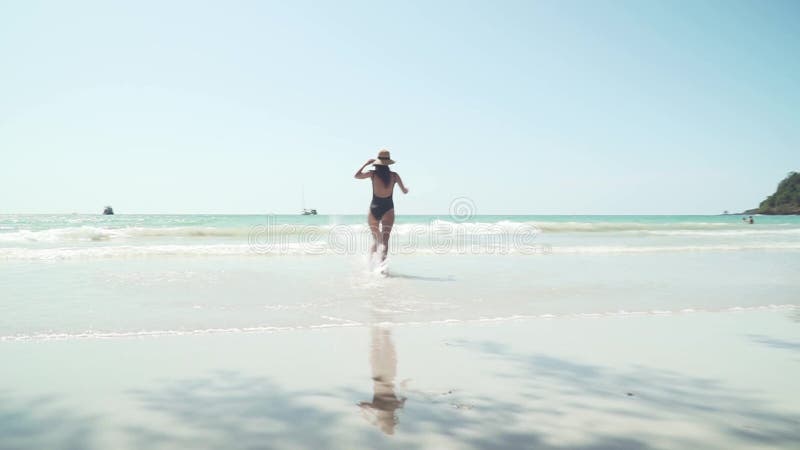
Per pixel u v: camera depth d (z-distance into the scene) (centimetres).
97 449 178
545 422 209
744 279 682
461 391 248
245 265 775
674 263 888
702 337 364
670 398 240
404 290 553
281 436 191
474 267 788
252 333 360
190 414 213
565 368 288
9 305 443
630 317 431
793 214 8544
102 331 357
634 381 266
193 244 1163
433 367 287
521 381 264
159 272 676
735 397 243
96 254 881
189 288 546
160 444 182
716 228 2458
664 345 340
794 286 620
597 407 228
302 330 371
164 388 245
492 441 188
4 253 859
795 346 341
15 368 273
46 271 676
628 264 859
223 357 300
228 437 189
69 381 253
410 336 358
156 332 357
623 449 183
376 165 764
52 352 306
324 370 279
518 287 584
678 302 503
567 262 880
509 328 385
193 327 373
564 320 416
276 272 692
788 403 236
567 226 2061
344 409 221
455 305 473
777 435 198
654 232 1991
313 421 207
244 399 232
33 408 217
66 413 212
